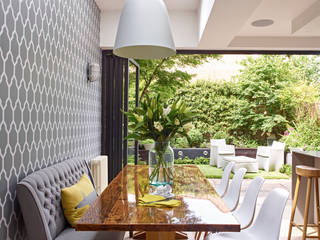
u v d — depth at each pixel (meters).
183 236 3.22
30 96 2.04
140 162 5.31
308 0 3.55
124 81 4.50
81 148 3.39
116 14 4.37
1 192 1.66
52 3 2.45
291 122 8.31
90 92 3.82
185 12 4.39
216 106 8.56
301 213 3.73
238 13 3.04
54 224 1.99
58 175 2.30
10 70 1.76
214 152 7.84
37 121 2.16
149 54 2.34
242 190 5.78
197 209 1.66
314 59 8.27
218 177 6.76
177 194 1.99
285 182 6.37
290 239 3.24
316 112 8.01
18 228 1.87
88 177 2.87
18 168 1.87
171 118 2.01
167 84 8.46
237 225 1.41
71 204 2.20
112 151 4.48
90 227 1.43
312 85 8.24
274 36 4.62
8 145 1.74
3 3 1.68
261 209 2.12
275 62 8.50
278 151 7.44
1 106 1.66
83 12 3.46
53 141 2.48
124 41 1.91
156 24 1.91
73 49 3.06
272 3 3.67
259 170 7.63
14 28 1.81
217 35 3.84
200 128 8.56
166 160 2.04
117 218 1.51
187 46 4.39
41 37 2.23
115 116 4.49
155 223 1.43
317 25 3.89
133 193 2.03
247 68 8.63
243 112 8.52
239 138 8.59
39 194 1.86
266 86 8.44
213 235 2.10
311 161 3.84
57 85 2.58
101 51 4.51
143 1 1.93
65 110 2.80
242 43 4.57
